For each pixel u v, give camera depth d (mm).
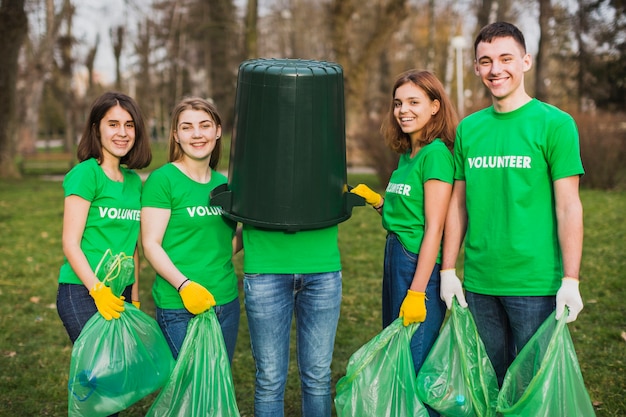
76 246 2490
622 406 3215
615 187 11445
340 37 16859
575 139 2383
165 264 2514
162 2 30984
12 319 4785
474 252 2582
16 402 3406
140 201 2691
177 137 2660
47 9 20250
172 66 37219
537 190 2445
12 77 16734
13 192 13016
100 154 2625
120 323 2465
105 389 2396
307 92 2383
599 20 19188
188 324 2518
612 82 19234
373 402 2551
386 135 2928
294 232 2502
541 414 2328
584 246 6762
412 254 2645
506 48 2445
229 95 36156
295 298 2627
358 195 2633
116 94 2674
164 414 2453
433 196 2562
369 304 5090
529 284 2453
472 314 2635
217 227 2646
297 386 3621
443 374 2607
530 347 2430
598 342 4102
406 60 30641
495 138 2504
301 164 2410
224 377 2494
